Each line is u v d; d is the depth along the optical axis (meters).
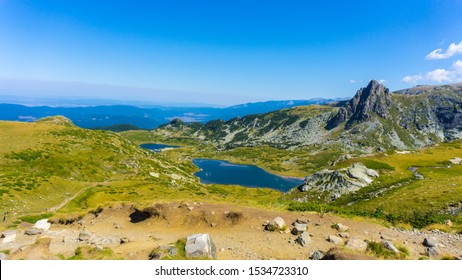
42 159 107.88
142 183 111.81
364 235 23.20
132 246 21.22
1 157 98.81
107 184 102.38
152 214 30.59
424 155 99.81
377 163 84.69
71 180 97.69
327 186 74.75
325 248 20.38
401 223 27.92
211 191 141.88
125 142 174.38
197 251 17.64
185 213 29.36
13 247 22.11
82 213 35.03
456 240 22.25
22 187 69.12
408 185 63.44
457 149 116.94
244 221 26.56
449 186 53.00
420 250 20.03
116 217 32.91
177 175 158.62
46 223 32.50
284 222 25.12
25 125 143.00
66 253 19.77
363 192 67.00
